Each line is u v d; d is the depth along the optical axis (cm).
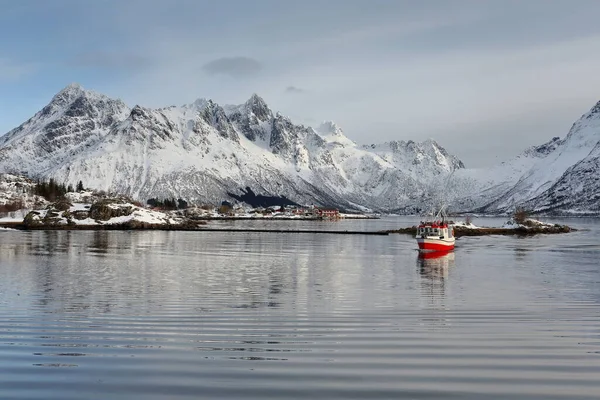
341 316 3206
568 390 1898
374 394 1847
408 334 2723
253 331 2777
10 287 4359
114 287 4409
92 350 2369
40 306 3481
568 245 11081
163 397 1808
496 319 3141
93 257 7344
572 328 2886
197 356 2286
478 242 12269
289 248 9750
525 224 18125
